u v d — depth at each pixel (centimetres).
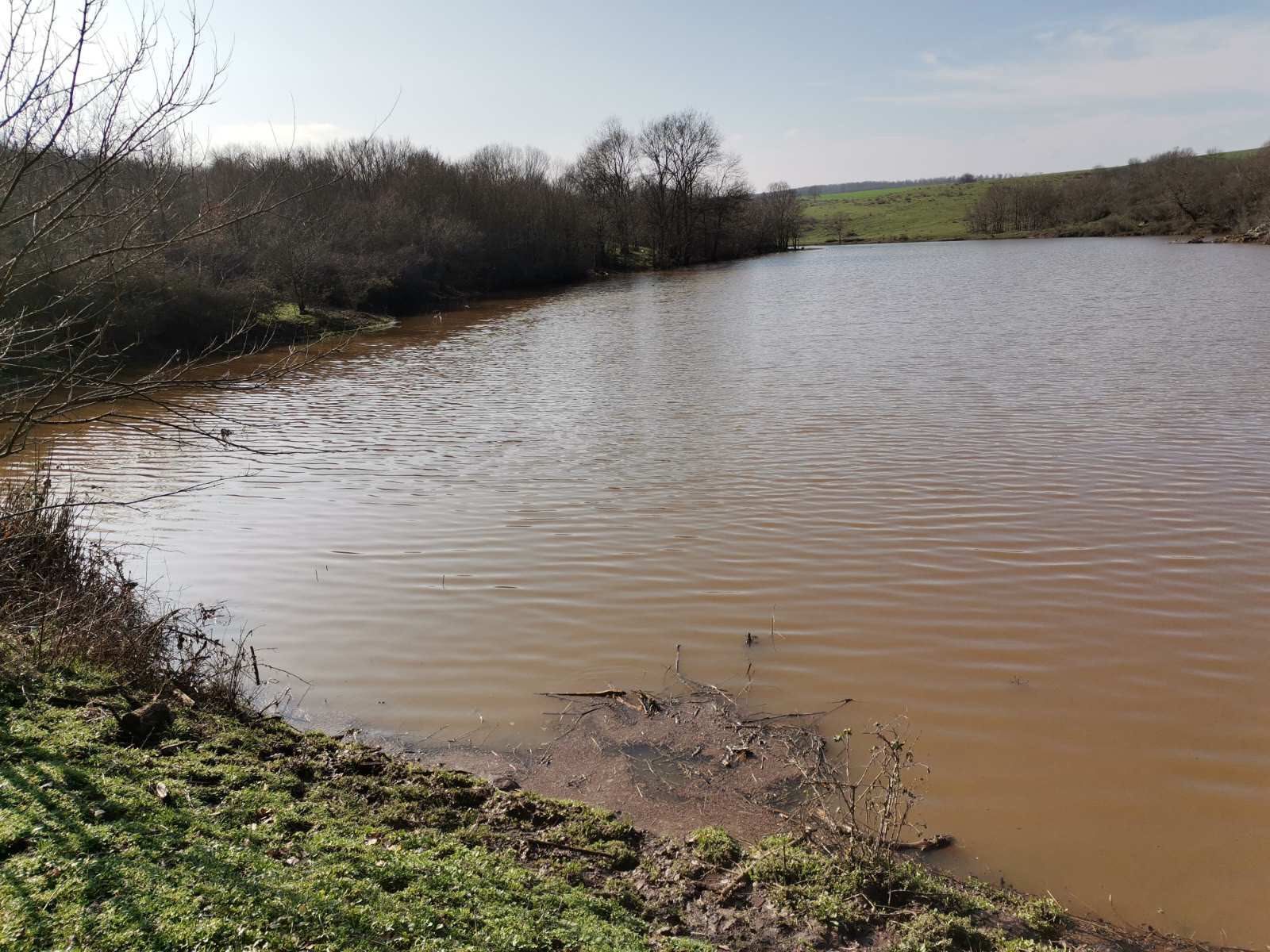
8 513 793
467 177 6272
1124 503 1261
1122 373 2177
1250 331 2723
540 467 1568
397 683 831
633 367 2694
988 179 16838
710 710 783
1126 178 9588
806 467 1497
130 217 602
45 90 501
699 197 8619
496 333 3781
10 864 425
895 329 3225
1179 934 527
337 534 1235
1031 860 593
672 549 1150
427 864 511
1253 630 902
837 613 960
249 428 1966
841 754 717
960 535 1166
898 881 554
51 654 717
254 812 548
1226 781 677
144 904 402
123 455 1720
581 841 593
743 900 541
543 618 962
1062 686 811
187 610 855
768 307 4312
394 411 2134
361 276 4303
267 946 386
